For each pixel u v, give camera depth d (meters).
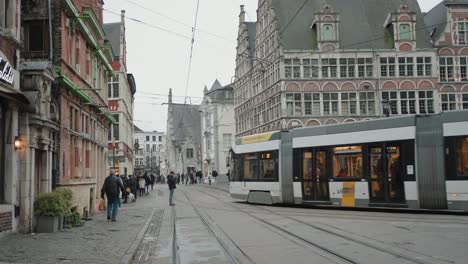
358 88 46.88
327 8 47.56
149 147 151.12
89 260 9.91
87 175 22.53
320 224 15.65
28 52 17.62
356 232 13.55
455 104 47.69
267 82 50.94
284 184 24.00
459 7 48.50
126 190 30.39
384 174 19.69
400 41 47.56
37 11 17.81
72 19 19.41
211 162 76.19
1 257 10.23
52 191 15.66
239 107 61.84
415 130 18.94
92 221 18.36
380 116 46.62
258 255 10.48
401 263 9.13
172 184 26.77
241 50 60.69
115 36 48.75
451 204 17.81
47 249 11.34
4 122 13.52
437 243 11.34
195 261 10.08
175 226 16.59
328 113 46.66
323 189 21.95
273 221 17.02
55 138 17.28
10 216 13.44
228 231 14.71
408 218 16.88
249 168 26.59
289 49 47.09
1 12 13.38
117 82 46.81
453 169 17.83
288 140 24.11
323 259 9.77
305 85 46.66
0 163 13.35
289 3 50.56
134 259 10.55
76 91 19.34
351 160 20.95
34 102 14.53
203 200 30.70
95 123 24.73
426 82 47.19
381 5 51.94
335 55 47.19
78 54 20.81
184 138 93.19
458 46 48.19
